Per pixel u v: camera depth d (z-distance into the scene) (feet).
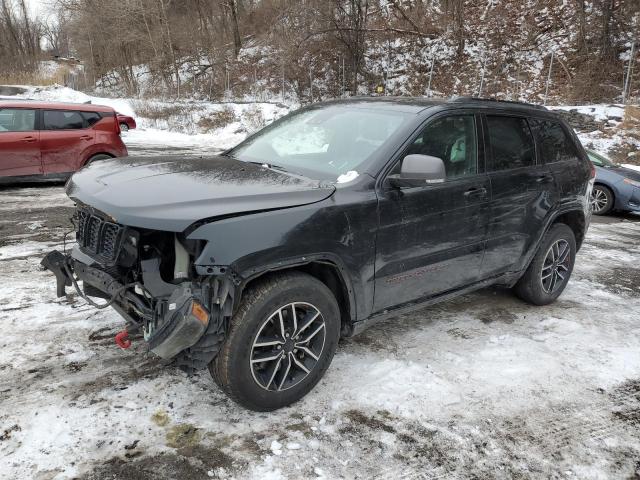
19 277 16.19
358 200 10.37
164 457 8.64
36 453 8.54
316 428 9.60
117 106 83.82
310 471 8.53
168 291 9.05
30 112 29.43
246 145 14.03
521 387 11.41
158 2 114.42
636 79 72.59
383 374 11.50
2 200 27.25
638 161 50.24
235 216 8.85
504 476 8.73
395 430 9.68
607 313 15.99
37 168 29.63
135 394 10.27
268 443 9.13
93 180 10.27
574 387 11.56
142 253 9.35
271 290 9.32
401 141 11.31
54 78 122.72
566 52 82.12
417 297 12.22
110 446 8.82
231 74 108.17
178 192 9.21
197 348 8.93
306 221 9.50
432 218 11.67
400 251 11.21
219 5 117.91
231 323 9.12
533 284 15.44
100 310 13.96
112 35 120.98
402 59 97.30
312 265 10.68
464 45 92.68
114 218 8.67
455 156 12.46
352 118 12.73
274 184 10.11
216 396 10.36
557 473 8.89
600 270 20.63
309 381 10.29
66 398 10.03
